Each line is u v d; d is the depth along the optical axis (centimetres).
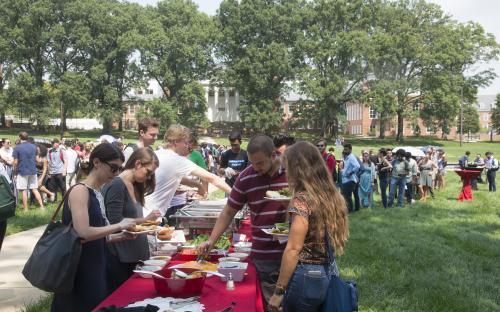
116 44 6969
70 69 7069
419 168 1934
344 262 880
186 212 555
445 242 1085
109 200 416
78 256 343
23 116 7206
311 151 354
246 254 461
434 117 7112
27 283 707
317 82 6519
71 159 1739
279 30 7094
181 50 6856
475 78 7188
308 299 339
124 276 434
